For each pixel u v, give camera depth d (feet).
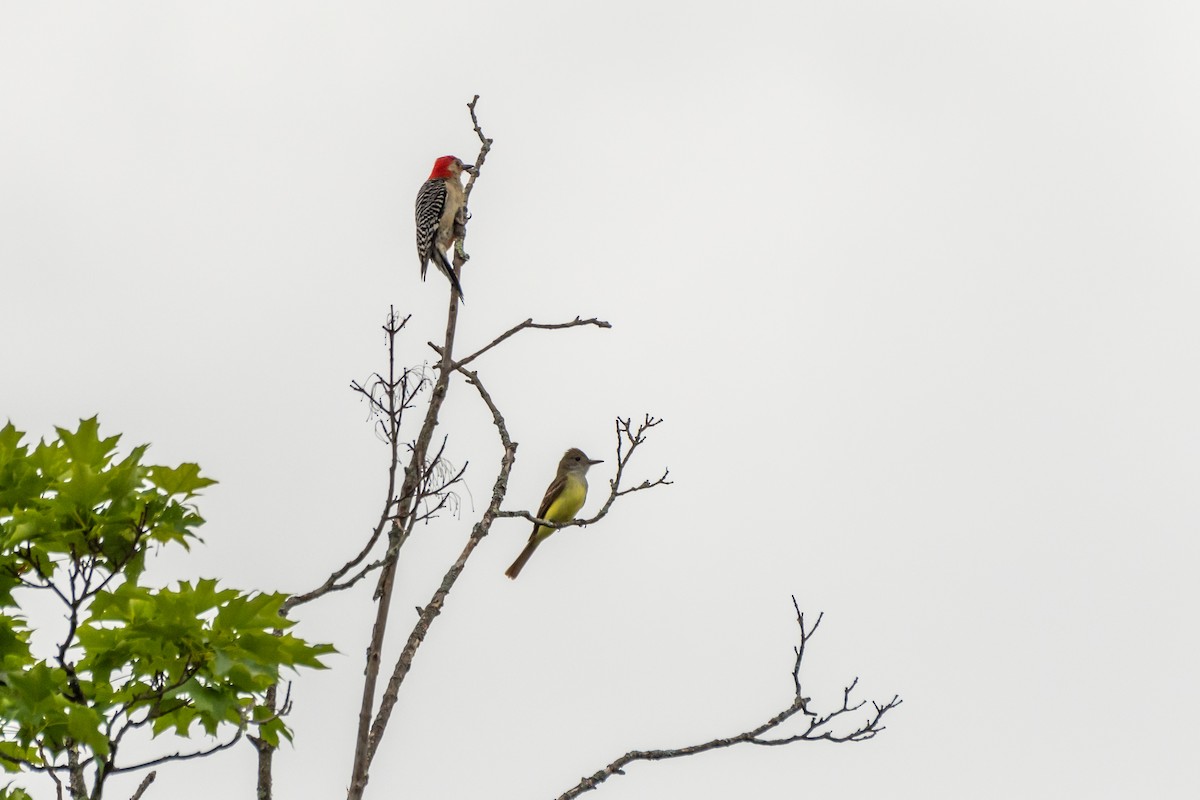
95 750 34.22
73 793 35.22
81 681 36.50
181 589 36.09
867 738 45.21
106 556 36.32
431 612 46.16
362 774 40.98
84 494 35.58
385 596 43.27
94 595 34.96
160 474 37.52
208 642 35.58
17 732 35.50
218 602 35.70
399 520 45.09
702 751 44.55
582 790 43.98
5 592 35.06
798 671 46.50
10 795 34.37
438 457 42.63
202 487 37.73
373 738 42.16
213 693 35.47
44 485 36.14
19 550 35.65
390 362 42.88
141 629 34.78
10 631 35.27
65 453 37.86
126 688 36.68
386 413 42.73
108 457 38.27
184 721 38.37
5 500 35.78
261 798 38.88
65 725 35.29
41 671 34.83
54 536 35.27
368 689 42.55
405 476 45.93
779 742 45.29
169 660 35.55
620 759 44.93
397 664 43.88
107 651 35.32
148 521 36.32
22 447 37.78
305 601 40.01
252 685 35.63
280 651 35.83
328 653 36.19
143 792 37.83
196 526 37.22
